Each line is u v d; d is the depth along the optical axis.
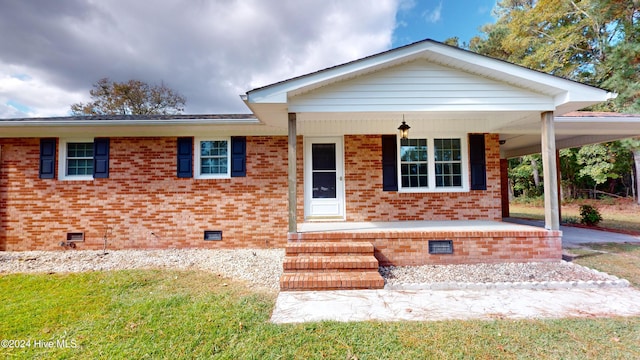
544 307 3.74
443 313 3.57
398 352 2.75
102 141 7.56
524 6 21.23
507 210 12.42
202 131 7.57
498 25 22.22
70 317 3.61
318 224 6.93
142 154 7.57
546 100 5.64
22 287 4.76
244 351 2.79
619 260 5.81
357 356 2.69
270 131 7.62
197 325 3.31
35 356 2.77
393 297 4.09
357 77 5.58
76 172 7.68
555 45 15.75
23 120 6.82
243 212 7.58
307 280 4.36
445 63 5.59
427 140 7.80
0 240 7.39
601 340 2.93
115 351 2.81
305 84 5.20
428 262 5.55
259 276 5.34
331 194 7.77
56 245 7.41
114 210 7.49
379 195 7.63
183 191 7.56
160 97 24.59
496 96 5.61
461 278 4.84
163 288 4.70
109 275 5.35
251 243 7.54
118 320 3.49
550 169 5.70
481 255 5.59
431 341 2.92
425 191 7.67
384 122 7.62
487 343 2.89
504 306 3.78
